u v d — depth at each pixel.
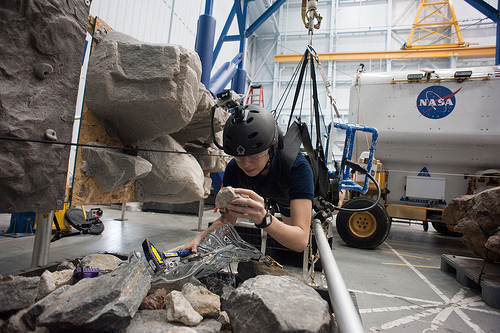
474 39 9.47
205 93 1.79
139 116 1.30
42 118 0.83
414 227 6.39
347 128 2.10
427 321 1.54
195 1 6.98
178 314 0.70
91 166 1.26
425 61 9.61
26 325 0.66
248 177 1.16
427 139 3.83
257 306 0.65
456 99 3.64
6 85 0.75
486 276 2.01
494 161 3.74
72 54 0.91
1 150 0.75
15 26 0.75
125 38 1.30
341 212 3.48
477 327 1.49
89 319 0.61
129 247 2.51
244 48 5.83
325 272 0.78
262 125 0.90
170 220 4.41
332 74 10.24
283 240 0.90
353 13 10.54
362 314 1.60
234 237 1.21
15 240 2.52
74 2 0.90
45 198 0.87
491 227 2.38
